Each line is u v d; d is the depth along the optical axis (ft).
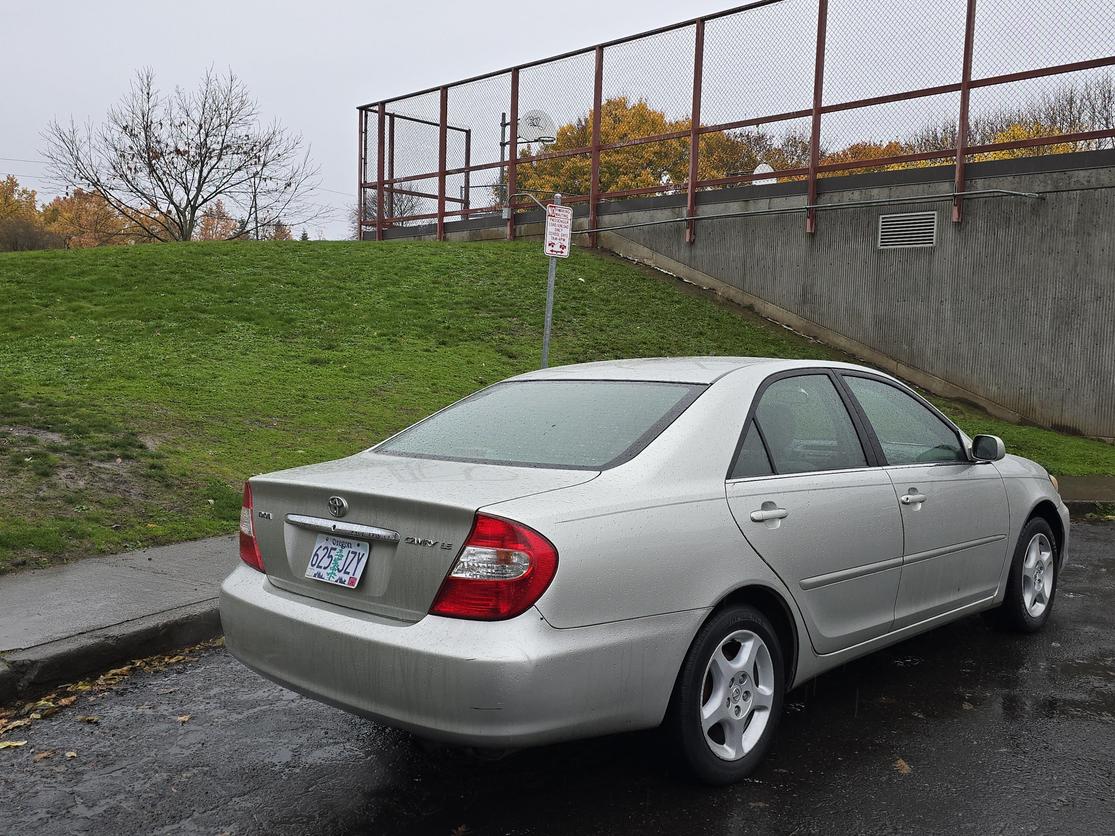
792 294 57.62
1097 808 10.73
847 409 14.08
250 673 15.20
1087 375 46.55
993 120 49.26
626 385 12.90
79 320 46.03
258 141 126.93
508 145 73.67
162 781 11.37
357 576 10.31
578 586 9.64
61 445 25.57
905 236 52.49
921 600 14.52
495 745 9.21
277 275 58.23
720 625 10.95
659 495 10.75
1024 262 48.32
